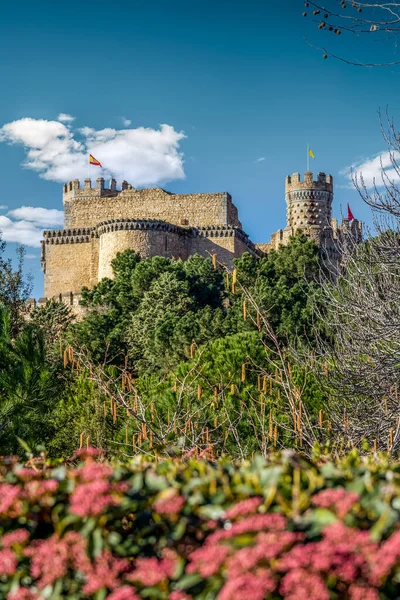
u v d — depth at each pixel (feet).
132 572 15.15
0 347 54.03
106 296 187.62
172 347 135.85
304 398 54.70
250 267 178.09
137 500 15.94
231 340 77.97
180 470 17.85
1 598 15.78
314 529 13.83
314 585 12.71
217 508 14.93
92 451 19.62
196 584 14.38
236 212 282.36
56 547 15.02
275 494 14.66
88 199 275.59
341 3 30.48
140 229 241.35
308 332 128.06
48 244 264.72
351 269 46.75
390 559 12.67
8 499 15.84
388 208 43.65
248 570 13.10
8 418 50.42
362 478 15.38
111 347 147.23
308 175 265.54
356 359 46.57
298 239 179.11
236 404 59.98
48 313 173.06
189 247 252.42
